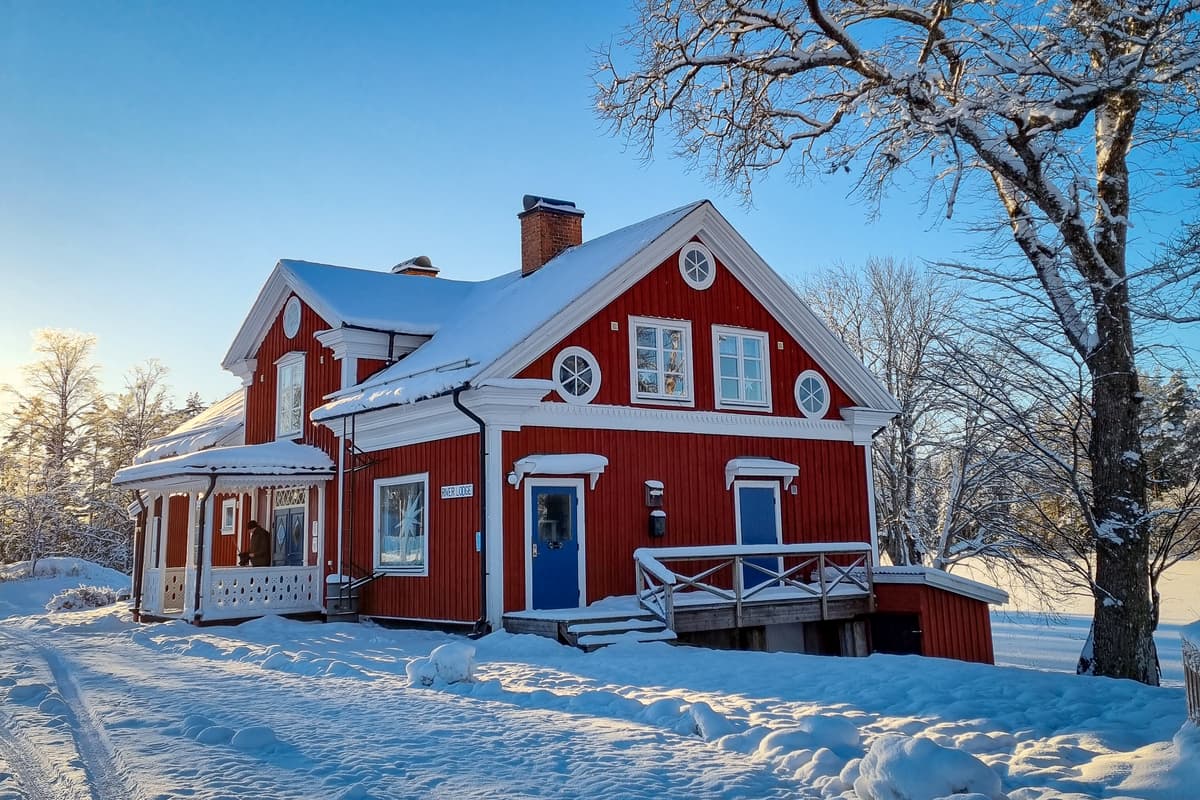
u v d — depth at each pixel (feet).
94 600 87.51
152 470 64.64
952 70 42.34
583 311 56.03
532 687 33.63
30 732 25.77
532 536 52.95
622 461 57.00
